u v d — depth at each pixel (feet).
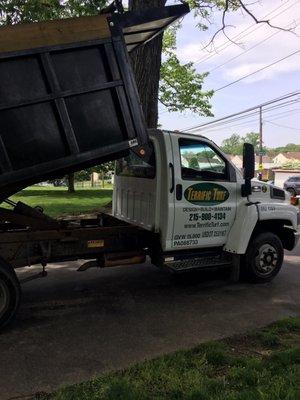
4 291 16.38
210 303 20.26
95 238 19.66
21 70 14.53
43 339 15.94
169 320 17.99
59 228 19.25
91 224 21.81
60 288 22.36
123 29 16.60
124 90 15.96
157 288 22.57
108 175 145.48
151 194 20.86
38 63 14.73
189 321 17.89
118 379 12.32
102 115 15.79
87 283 23.32
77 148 15.47
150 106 39.96
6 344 15.49
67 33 14.97
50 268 26.30
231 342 15.58
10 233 17.98
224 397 11.21
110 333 16.55
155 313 18.81
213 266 21.42
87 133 15.60
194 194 20.71
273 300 20.84
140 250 20.88
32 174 14.96
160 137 20.30
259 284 23.52
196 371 12.93
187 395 11.44
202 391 11.51
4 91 14.37
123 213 23.89
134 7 38.37
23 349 15.08
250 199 22.58
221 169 21.72
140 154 17.35
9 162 14.65
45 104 14.98
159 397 11.44
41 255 18.60
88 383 12.32
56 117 15.15
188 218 20.65
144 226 21.48
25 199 71.10
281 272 26.20
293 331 16.61
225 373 13.01
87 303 20.06
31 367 13.75
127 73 15.92
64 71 15.07
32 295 21.16
